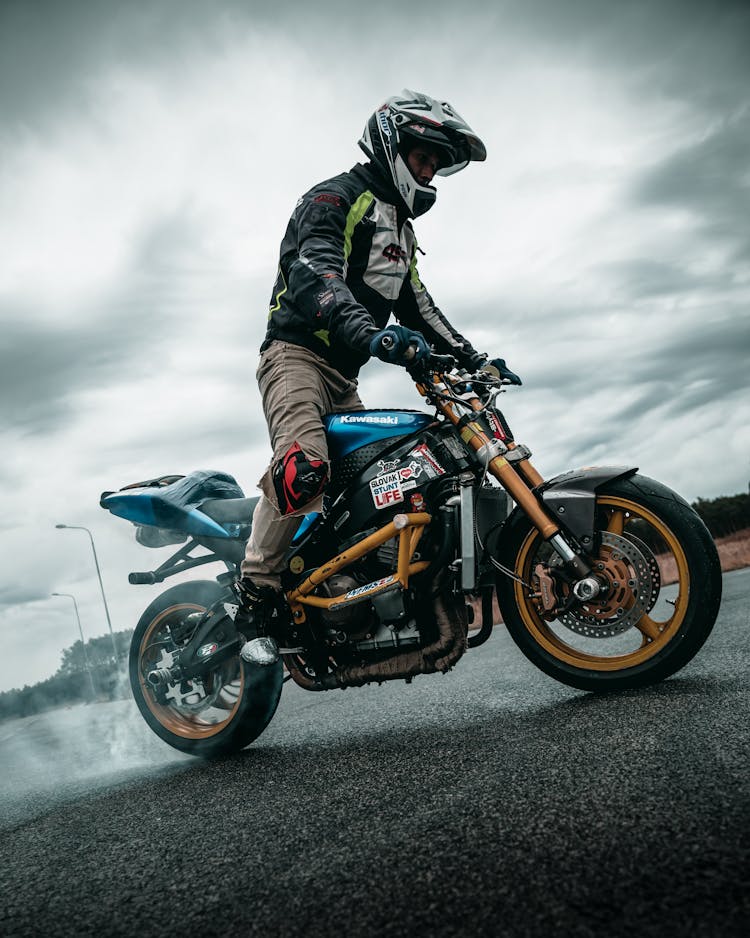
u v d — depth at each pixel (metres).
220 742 2.69
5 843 1.83
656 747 1.59
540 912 0.98
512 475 2.23
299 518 2.38
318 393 2.49
